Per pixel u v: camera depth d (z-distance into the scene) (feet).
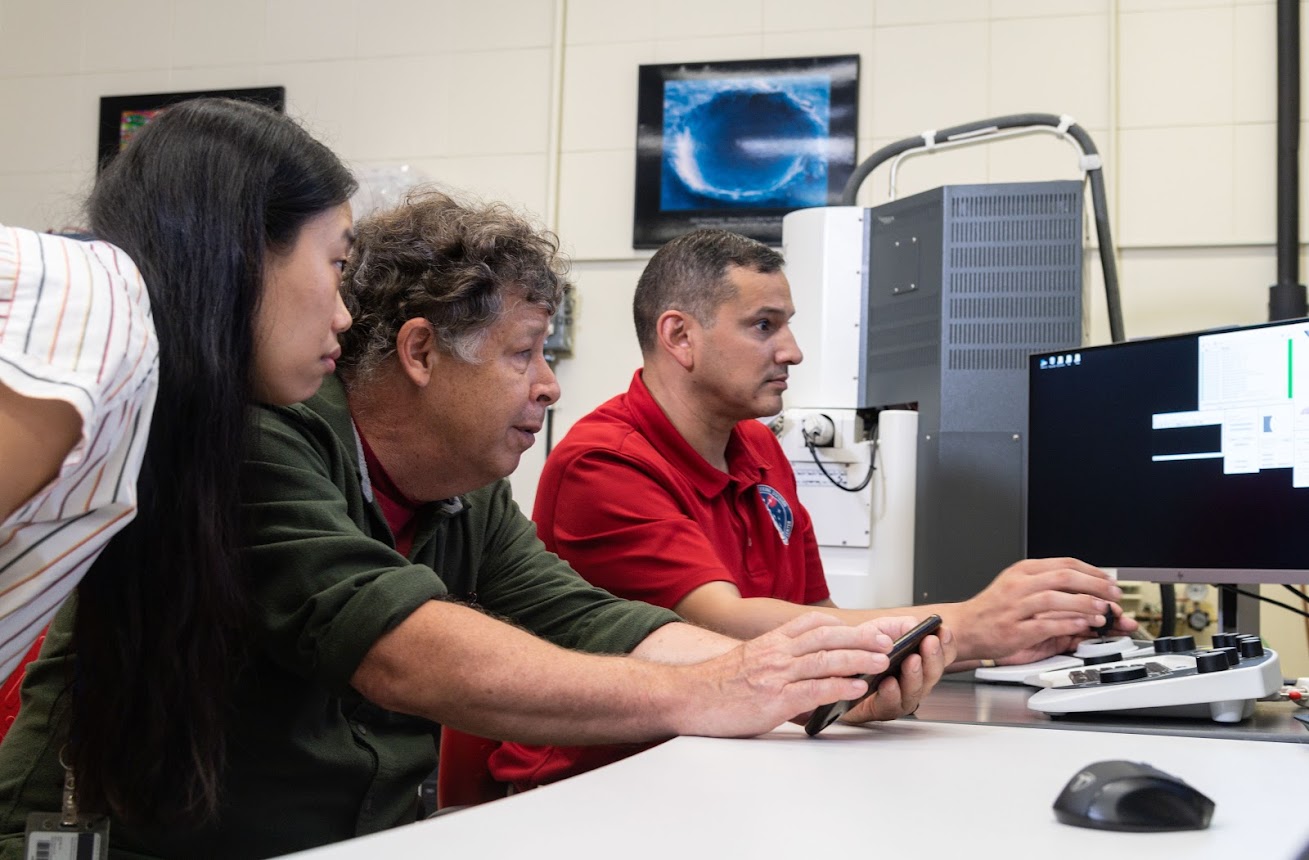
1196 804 2.14
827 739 3.32
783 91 12.50
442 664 3.33
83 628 3.09
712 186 12.59
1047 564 5.50
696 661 4.12
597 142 12.94
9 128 14.12
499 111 13.16
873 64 12.34
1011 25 12.05
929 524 7.71
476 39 13.28
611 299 12.80
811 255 8.28
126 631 3.04
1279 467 5.55
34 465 2.15
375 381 4.12
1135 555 6.01
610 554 5.91
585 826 2.02
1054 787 2.53
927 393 7.76
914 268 7.89
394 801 4.03
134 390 2.32
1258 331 5.68
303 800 3.76
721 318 6.42
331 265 3.33
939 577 7.67
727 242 6.55
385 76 13.43
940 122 12.14
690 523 5.97
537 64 13.14
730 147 12.58
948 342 7.65
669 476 6.15
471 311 4.05
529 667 3.34
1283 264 11.10
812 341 8.24
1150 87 11.73
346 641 3.35
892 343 8.03
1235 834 2.10
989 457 7.58
